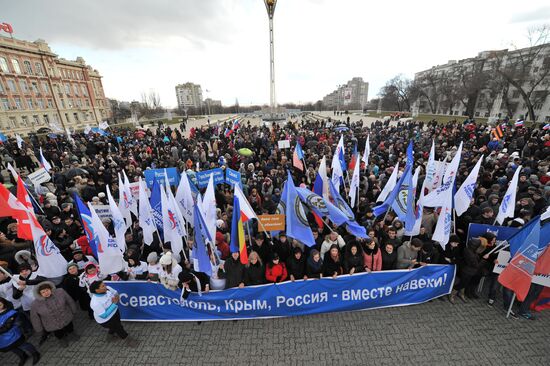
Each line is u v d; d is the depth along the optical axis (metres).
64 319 4.74
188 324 5.33
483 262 5.42
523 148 14.16
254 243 6.41
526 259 4.73
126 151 18.56
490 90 54.72
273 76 43.78
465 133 18.86
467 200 6.71
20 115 53.22
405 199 6.58
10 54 51.78
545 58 41.19
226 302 5.29
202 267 5.18
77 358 4.70
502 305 5.59
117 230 6.05
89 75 75.12
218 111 123.62
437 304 5.66
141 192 6.24
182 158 15.82
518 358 4.46
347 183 10.30
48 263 5.27
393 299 5.56
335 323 5.25
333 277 5.36
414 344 4.76
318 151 15.98
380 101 87.38
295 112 79.31
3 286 5.00
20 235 5.57
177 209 5.80
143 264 5.79
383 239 6.22
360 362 4.47
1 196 5.35
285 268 5.61
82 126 68.56
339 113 65.31
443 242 5.75
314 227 6.72
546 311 5.37
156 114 92.19
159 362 4.57
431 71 91.19
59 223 7.12
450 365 4.38
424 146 15.91
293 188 5.70
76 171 11.88
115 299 4.78
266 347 4.79
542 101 49.44
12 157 16.88
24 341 4.55
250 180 10.54
